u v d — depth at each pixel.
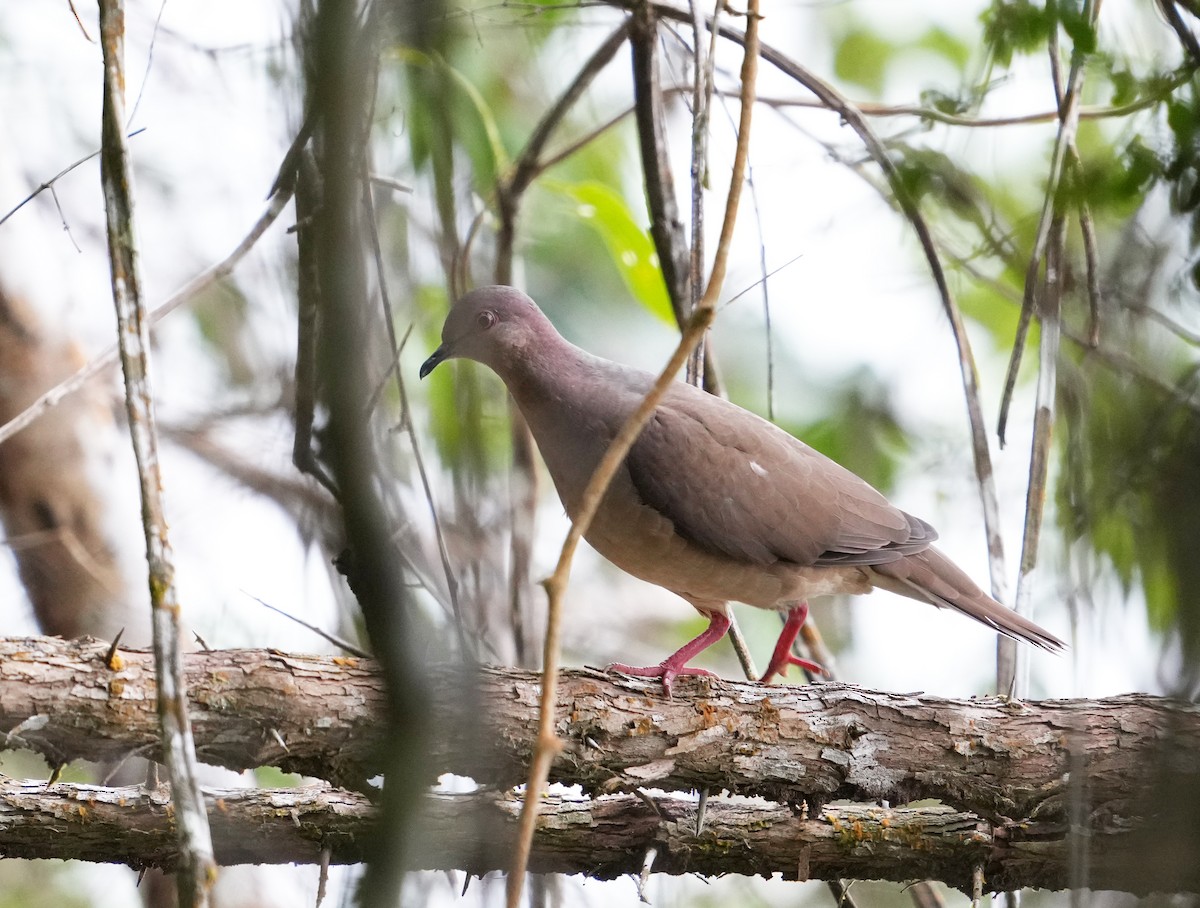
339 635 7.47
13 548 12.23
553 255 14.15
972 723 8.02
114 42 5.80
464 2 9.38
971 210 8.76
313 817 7.69
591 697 7.73
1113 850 7.41
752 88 6.33
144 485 5.34
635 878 8.28
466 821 7.58
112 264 5.59
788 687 8.16
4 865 12.14
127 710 6.56
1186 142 5.93
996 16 7.25
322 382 5.09
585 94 13.43
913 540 10.69
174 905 11.80
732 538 9.97
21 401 12.30
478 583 7.52
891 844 8.33
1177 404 5.32
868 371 14.37
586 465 9.98
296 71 5.38
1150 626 5.24
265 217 7.60
